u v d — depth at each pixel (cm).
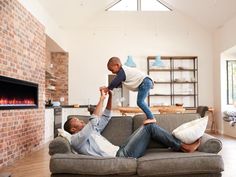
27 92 522
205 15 852
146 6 942
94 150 270
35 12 581
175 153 265
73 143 268
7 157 413
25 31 495
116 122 317
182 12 935
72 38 934
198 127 271
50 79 859
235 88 870
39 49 587
